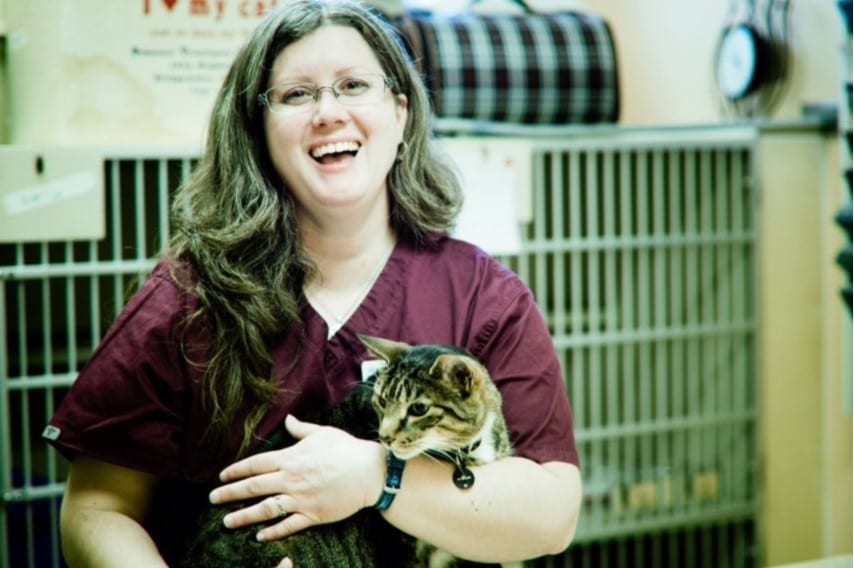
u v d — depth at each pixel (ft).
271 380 4.75
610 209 7.73
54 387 6.40
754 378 8.23
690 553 8.23
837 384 8.39
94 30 6.05
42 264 6.06
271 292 4.75
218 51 6.30
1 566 6.12
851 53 6.42
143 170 6.37
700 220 8.09
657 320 7.98
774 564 8.36
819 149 8.30
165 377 4.70
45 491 6.23
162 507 4.99
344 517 4.46
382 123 4.75
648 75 10.23
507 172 7.12
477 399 4.67
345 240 4.93
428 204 5.13
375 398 4.71
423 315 5.00
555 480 4.75
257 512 4.42
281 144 4.68
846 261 6.79
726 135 7.97
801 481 8.43
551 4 9.59
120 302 6.24
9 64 6.79
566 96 8.10
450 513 4.48
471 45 7.82
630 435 7.95
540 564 7.97
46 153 5.94
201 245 4.77
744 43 8.82
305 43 4.67
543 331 5.08
